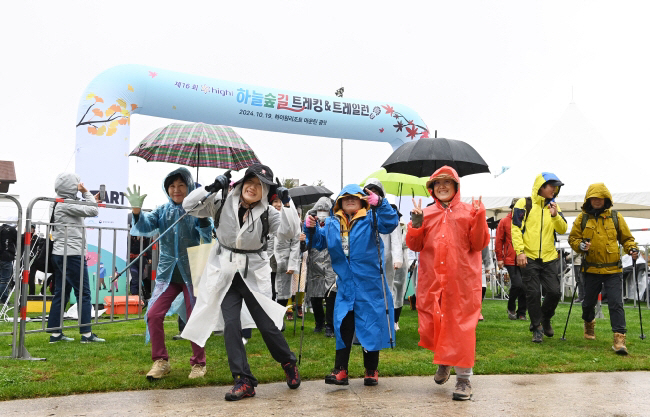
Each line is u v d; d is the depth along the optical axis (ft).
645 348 20.63
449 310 13.83
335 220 15.20
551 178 21.85
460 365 13.30
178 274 15.49
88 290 21.15
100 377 14.70
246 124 46.70
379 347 14.43
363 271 14.70
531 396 13.61
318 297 24.12
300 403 12.73
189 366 16.43
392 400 13.14
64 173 20.93
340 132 49.98
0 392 13.05
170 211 15.56
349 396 13.48
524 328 25.82
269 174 14.14
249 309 14.11
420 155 25.46
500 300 43.80
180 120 44.75
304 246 16.35
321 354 18.52
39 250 21.45
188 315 15.56
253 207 14.19
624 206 47.96
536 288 21.91
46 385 13.70
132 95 41.27
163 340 14.98
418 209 14.49
